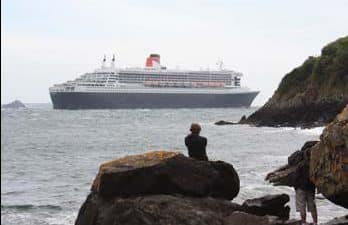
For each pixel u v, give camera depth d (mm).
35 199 24031
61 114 160125
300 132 68312
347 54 85125
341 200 12570
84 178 31953
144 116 138250
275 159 37438
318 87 86000
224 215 11531
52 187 28172
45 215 20109
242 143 54438
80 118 133500
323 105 83375
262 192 22094
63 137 72812
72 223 18469
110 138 69125
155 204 11156
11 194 25609
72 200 23578
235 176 12422
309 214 16984
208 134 69812
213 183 12023
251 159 38281
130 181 11625
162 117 132500
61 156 47875
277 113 89125
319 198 20172
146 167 11672
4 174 34594
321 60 88188
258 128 82688
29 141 66250
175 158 11930
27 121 124188
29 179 31984
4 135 77688
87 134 78375
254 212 11984
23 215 20094
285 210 12367
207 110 178250
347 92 81562
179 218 11023
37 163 42000
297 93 89000
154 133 77562
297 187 13562
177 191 11820
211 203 11664
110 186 11609
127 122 112312
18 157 47125
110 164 12062
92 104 177500
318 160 12914
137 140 64438
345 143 12172
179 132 79250
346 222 11828
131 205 11180
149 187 11656
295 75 91562
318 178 12844
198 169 11969
